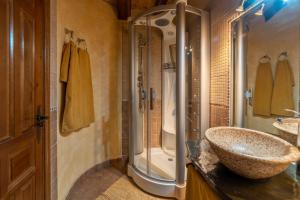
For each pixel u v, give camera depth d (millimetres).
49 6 1418
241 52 1525
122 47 2852
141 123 2596
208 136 1001
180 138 1831
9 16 943
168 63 2723
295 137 1004
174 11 2055
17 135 1030
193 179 1105
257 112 1342
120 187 2111
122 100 2869
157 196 1933
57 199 1638
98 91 2467
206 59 2055
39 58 1296
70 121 1762
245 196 721
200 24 2064
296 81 1012
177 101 1840
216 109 1947
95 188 2084
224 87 1770
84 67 2051
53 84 1537
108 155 2707
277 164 696
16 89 1016
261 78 1295
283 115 1097
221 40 1823
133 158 2396
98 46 2439
